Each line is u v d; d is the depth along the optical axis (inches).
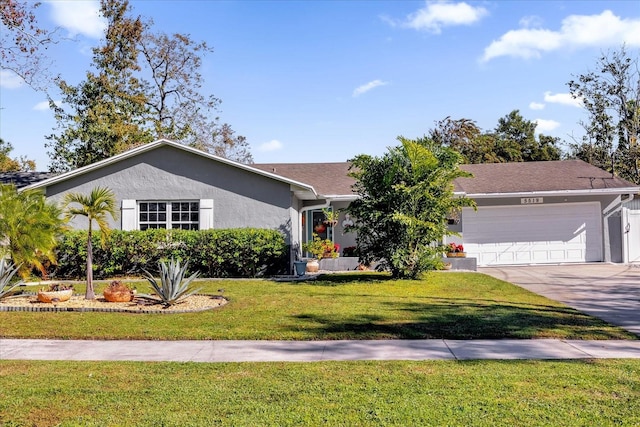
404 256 532.1
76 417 174.1
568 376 212.8
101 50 1149.7
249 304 396.2
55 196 609.3
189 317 352.8
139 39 1202.0
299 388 202.2
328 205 728.3
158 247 576.7
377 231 539.2
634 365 230.5
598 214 728.3
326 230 764.6
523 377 212.2
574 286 503.8
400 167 526.6
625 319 341.4
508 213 730.8
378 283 516.1
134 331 315.3
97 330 318.3
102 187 611.5
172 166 614.2
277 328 320.2
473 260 644.7
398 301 408.5
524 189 727.1
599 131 1109.7
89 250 423.8
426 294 446.9
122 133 1087.0
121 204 610.9
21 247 448.8
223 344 289.1
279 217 608.1
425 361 243.9
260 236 576.4
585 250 729.0
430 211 532.1
